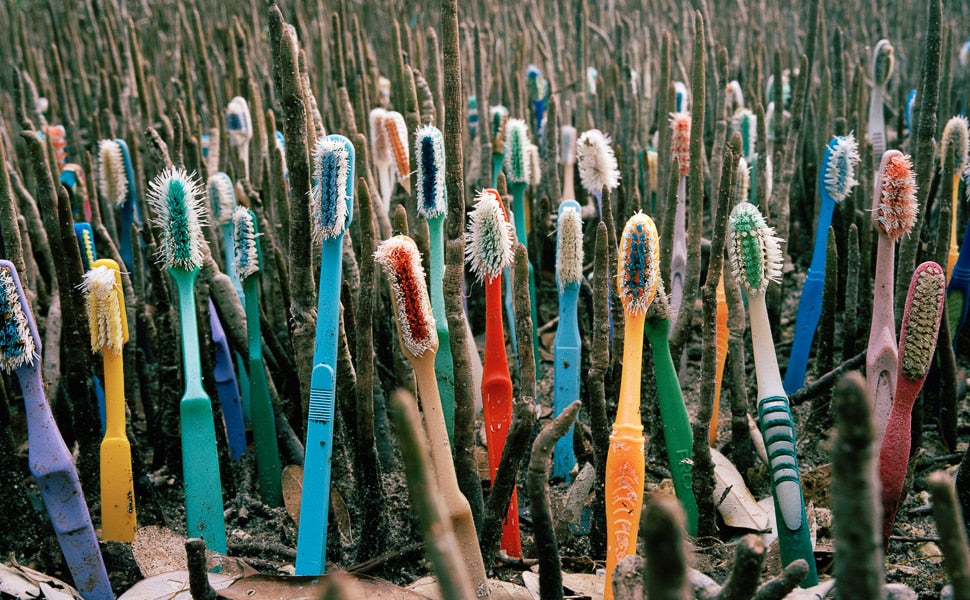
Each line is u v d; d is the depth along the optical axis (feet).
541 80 12.12
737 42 15.21
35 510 6.78
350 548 6.47
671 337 7.50
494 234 5.66
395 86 10.54
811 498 6.98
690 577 4.29
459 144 5.68
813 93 12.61
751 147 10.27
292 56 5.68
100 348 5.84
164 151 7.70
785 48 16.06
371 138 9.75
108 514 6.03
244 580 5.49
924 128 7.18
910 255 7.22
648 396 7.39
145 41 17.70
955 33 16.17
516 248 5.42
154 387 8.57
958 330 8.29
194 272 5.88
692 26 16.55
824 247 7.86
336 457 6.81
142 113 12.02
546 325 10.07
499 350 5.97
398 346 6.48
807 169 11.26
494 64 13.94
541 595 4.91
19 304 5.08
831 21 17.56
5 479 6.60
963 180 8.68
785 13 18.25
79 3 17.33
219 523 6.13
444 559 2.99
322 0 17.15
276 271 8.40
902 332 5.33
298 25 12.30
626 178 10.87
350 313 6.50
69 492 5.40
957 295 7.54
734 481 6.59
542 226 10.14
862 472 2.88
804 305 7.98
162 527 6.43
